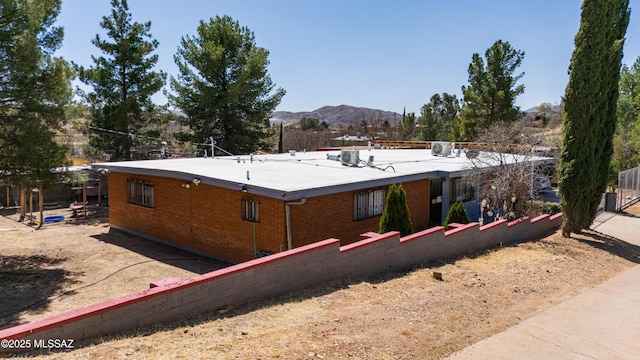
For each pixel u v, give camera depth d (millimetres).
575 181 13195
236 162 16328
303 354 4965
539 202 17812
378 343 5449
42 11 13281
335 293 7340
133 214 15711
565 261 10719
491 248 11703
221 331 5582
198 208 13266
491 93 30719
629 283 9273
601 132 13336
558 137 28781
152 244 14602
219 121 28000
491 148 16484
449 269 9375
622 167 28547
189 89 26938
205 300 6312
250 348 5043
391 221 11102
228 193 12336
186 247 13773
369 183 12602
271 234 11312
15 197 23312
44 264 12180
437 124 44906
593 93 12711
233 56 27109
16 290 9977
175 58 26953
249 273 6820
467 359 5355
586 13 12312
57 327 4891
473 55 31500
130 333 5414
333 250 8031
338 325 5895
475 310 6977
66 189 24391
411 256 9555
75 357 4578
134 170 14727
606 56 12773
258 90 27969
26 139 12859
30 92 13094
